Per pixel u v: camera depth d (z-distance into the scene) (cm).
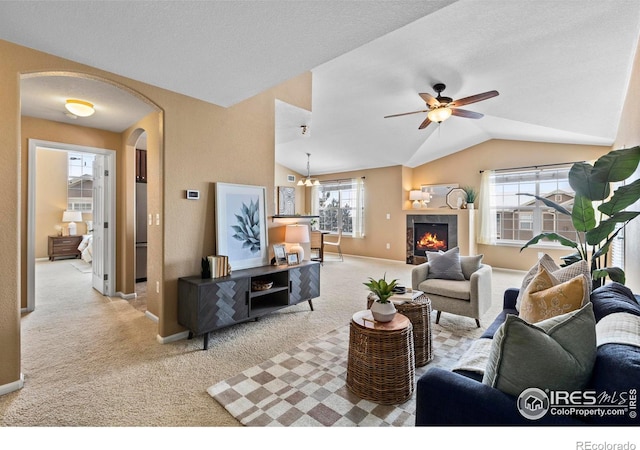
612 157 216
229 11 163
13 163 198
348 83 384
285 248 380
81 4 158
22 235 354
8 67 195
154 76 246
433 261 353
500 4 222
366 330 194
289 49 203
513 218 629
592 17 221
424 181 756
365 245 821
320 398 193
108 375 219
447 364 241
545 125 458
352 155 726
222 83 259
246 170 343
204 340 266
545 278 195
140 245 506
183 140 289
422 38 275
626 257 334
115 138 414
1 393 193
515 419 102
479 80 353
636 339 109
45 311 359
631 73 273
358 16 167
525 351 106
